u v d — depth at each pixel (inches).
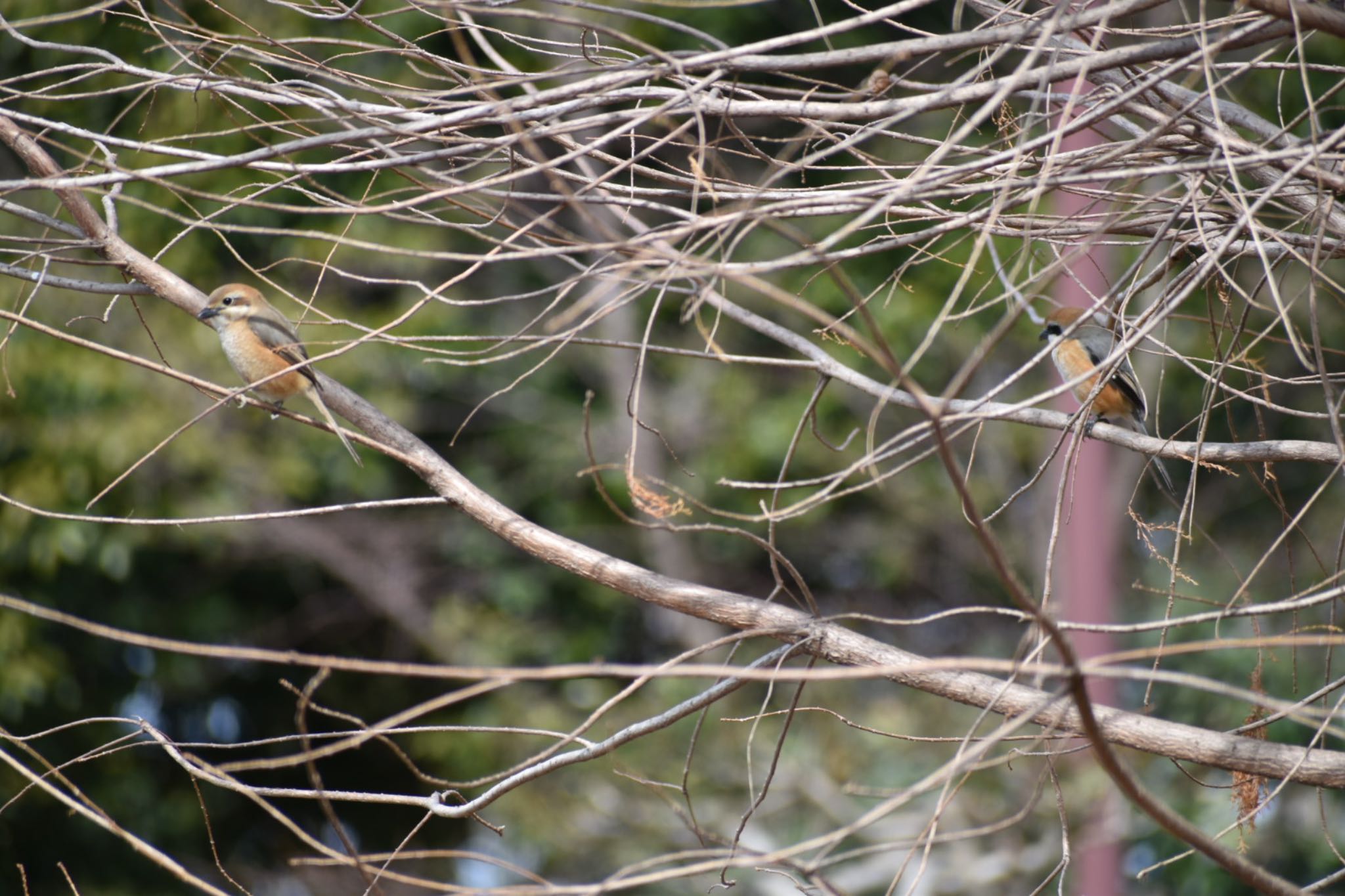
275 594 911.7
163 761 840.9
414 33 661.9
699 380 873.5
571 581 905.5
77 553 681.6
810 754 616.7
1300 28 184.1
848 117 198.1
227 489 765.3
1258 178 226.7
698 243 190.7
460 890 164.1
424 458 256.4
